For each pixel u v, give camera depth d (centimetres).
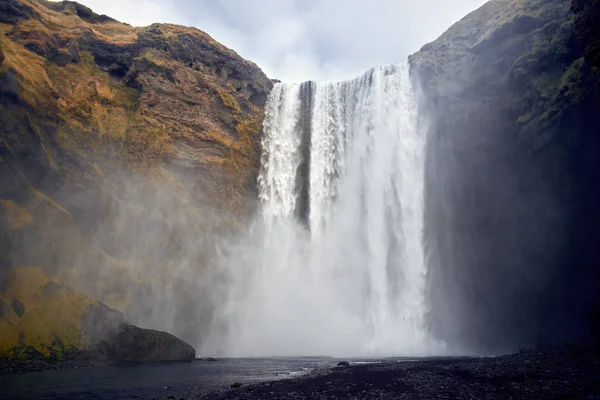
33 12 4509
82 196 3931
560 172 3400
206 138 4984
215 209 4822
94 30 4988
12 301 3134
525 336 3819
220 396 1803
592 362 2352
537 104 3578
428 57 4941
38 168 3691
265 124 5716
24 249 3381
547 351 3003
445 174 4419
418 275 4672
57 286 3388
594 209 3262
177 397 1809
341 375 2334
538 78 3669
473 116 4172
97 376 2419
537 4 4109
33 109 3750
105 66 4897
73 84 4362
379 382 2092
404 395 1778
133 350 3184
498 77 4125
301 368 2866
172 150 4688
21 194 3541
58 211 3712
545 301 3653
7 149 3450
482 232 4119
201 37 5475
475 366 2523
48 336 3088
